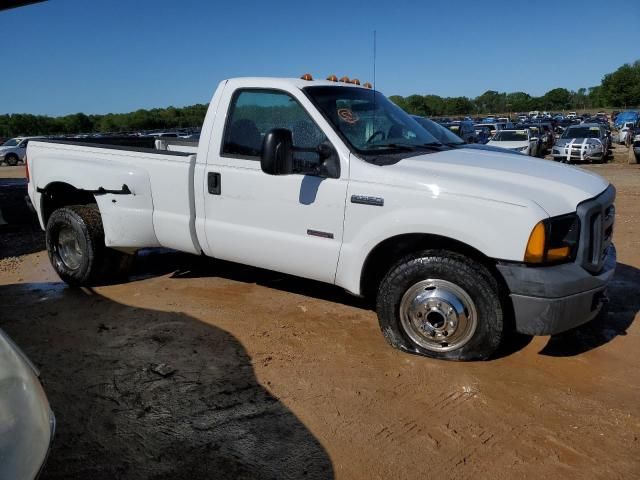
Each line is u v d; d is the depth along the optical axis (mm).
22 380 2084
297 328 4473
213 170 4582
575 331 4383
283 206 4250
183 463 2824
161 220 4918
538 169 4016
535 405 3318
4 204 8531
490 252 3506
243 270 6086
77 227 5297
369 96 4746
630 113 53219
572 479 2689
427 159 4035
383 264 4234
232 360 3912
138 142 6996
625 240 7367
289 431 3078
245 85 4484
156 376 3695
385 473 2740
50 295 5371
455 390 3490
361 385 3559
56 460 2850
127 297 5242
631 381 3594
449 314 3746
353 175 3939
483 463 2811
